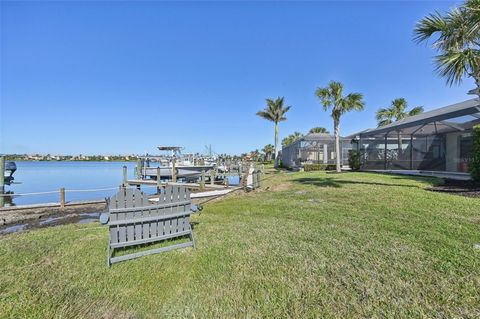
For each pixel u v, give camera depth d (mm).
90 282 2953
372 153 19375
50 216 8539
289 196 8648
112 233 3604
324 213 5875
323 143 25375
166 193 4070
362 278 2834
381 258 3303
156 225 3945
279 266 3203
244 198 9031
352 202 6949
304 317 2268
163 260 3494
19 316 2338
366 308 2334
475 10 6949
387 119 25969
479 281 2660
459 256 3258
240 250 3764
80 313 2434
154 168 20828
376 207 6199
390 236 4117
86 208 9797
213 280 2943
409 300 2414
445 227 4449
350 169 20641
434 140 16516
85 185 20234
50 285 2869
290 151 30172
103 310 2486
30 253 3807
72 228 5562
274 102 32781
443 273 2861
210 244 4047
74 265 3385
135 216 3756
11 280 2959
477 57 7219
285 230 4695
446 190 8555
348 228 4652
